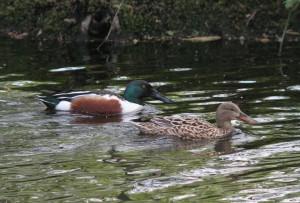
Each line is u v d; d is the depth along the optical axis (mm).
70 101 16172
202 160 12469
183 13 22875
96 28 22859
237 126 14844
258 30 22797
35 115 15531
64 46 21938
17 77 18344
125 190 10930
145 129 14305
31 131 14258
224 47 21641
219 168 11969
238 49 21312
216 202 10438
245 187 11023
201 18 22938
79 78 18234
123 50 21406
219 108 14547
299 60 19688
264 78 17938
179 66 19281
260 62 19594
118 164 12211
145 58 20281
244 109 15453
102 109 16125
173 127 14250
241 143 13547
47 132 14242
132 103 16375
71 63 19734
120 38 22672
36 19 23125
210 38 22688
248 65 19281
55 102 16188
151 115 15812
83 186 11109
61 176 11570
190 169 11930
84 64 19641
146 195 10727
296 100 15977
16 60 20062
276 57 20156
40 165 12109
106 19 22672
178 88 17281
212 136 14125
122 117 15836
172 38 22766
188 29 22938
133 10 22734
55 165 12125
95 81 17969
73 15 22812
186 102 16250
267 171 11758
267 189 10938
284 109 15359
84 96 16219
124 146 13383
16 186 11117
